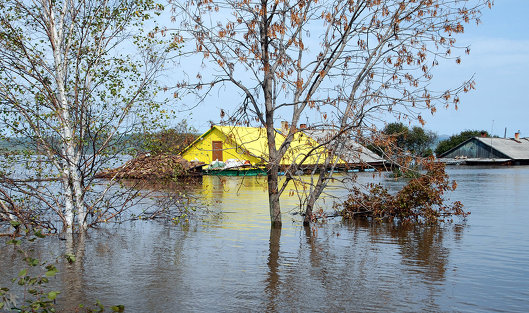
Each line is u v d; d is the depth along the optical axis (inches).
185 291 335.6
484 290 339.6
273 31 471.8
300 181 559.5
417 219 643.5
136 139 545.3
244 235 535.2
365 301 316.2
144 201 778.2
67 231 540.1
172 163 581.0
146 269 390.9
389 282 358.6
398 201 634.2
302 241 507.5
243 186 1203.2
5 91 487.8
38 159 510.9
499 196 976.3
